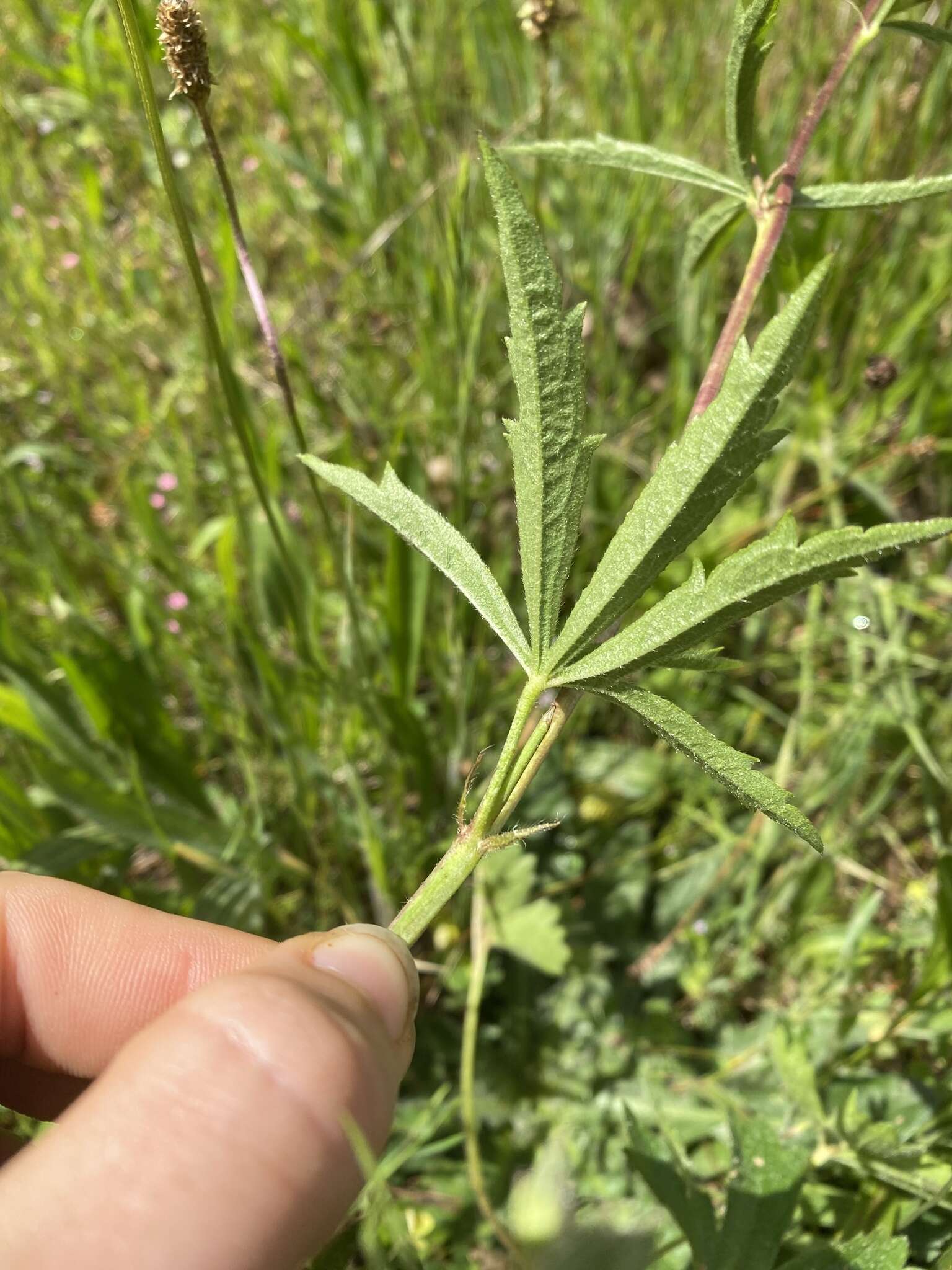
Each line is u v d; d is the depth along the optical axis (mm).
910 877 185
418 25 250
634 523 78
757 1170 119
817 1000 161
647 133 235
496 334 218
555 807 192
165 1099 78
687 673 198
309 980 86
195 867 174
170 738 175
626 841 193
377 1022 86
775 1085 158
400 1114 164
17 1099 134
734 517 212
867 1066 154
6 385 241
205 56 101
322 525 198
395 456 184
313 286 254
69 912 128
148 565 214
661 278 244
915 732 173
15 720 166
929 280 219
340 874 183
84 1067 132
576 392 79
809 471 233
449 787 187
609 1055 169
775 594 73
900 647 188
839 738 184
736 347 75
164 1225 74
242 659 193
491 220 227
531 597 81
